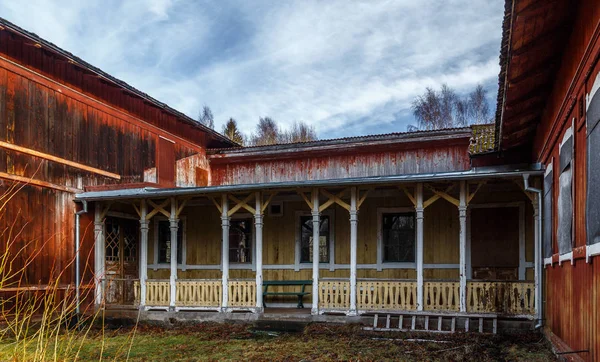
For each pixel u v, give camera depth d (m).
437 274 12.23
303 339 9.94
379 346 9.07
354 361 8.02
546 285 9.48
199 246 14.43
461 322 10.20
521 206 11.55
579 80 5.95
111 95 13.77
